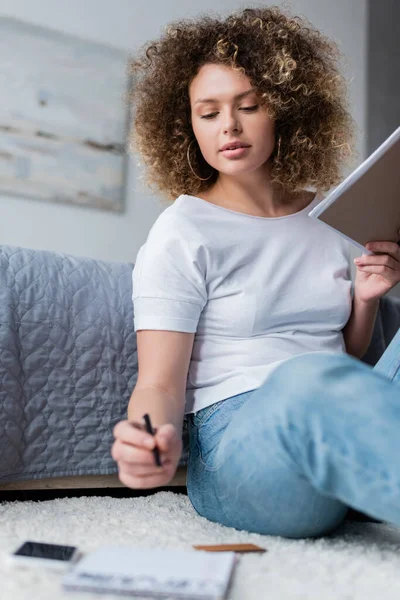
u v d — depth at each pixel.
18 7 3.00
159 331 1.13
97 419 1.43
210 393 1.15
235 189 1.30
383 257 1.26
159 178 1.51
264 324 1.20
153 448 0.82
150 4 3.29
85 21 3.15
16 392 1.34
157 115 1.47
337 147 1.46
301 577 0.81
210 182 1.46
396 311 1.78
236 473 0.96
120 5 3.22
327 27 3.64
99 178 3.12
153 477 0.84
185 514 1.20
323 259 1.29
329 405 0.78
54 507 1.24
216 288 1.21
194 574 0.71
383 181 1.13
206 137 1.26
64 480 1.43
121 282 1.55
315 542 1.00
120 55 3.21
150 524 1.11
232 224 1.24
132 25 3.25
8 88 2.96
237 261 1.21
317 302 1.25
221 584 0.69
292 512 0.96
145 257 1.20
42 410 1.38
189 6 3.38
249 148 1.24
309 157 1.39
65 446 1.39
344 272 1.31
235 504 1.01
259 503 0.97
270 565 0.86
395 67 3.86
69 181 3.06
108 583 0.70
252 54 1.25
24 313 1.39
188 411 1.18
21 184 2.96
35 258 1.47
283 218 1.28
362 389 0.77
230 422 1.00
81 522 1.11
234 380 1.15
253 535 1.03
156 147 1.48
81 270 1.51
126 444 0.84
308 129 1.41
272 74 1.25
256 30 1.30
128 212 3.19
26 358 1.37
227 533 1.05
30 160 2.98
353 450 0.75
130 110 3.20
